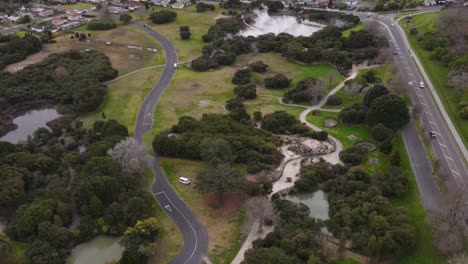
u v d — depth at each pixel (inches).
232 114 7696.9
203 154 6387.8
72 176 6225.4
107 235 5300.2
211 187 5654.5
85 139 7313.0
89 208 5413.4
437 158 6461.6
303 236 4854.8
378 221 4997.5
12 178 5876.0
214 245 5113.2
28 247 4913.9
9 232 5201.8
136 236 5000.0
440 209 5260.8
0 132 7755.9
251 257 4571.9
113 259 4955.7
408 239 4810.5
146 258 4874.5
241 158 6530.5
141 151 6141.7
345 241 5022.1
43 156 6491.1
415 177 6102.4
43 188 6008.9
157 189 6092.5
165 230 5349.4
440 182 5959.6
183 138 6815.9
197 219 5531.5
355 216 5196.9
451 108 7721.5
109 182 5605.3
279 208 5511.8
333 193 5802.2
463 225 5049.2
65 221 5364.2
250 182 5876.0
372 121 7190.0
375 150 6811.0
